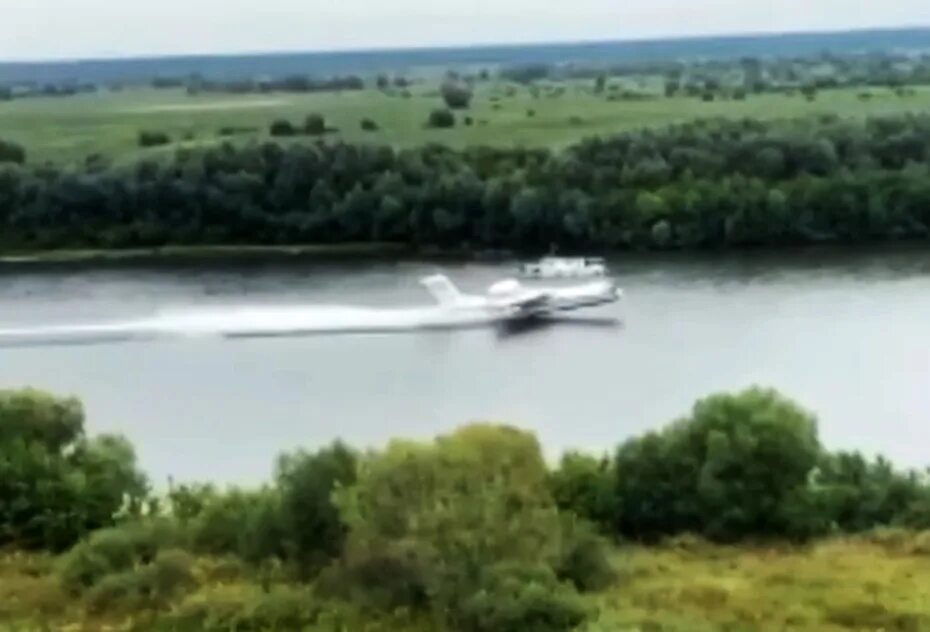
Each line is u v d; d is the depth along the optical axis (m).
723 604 70.25
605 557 73.81
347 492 72.94
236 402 145.88
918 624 67.69
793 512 82.88
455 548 69.56
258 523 75.69
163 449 126.06
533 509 71.94
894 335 164.12
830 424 128.62
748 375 150.25
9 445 84.25
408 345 172.62
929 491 86.62
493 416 139.00
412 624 67.56
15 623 69.38
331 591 70.44
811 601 70.62
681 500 83.56
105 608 71.31
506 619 66.31
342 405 144.75
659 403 142.75
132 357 166.50
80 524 82.88
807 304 182.62
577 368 158.38
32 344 171.75
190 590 72.12
